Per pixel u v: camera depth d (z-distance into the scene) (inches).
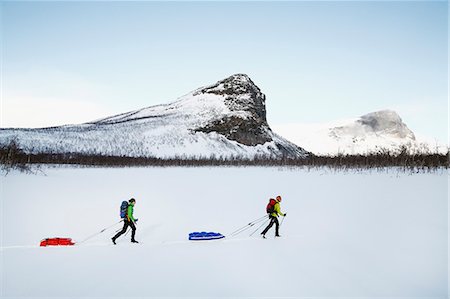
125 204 424.5
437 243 392.5
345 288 274.5
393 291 269.0
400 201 639.1
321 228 488.4
